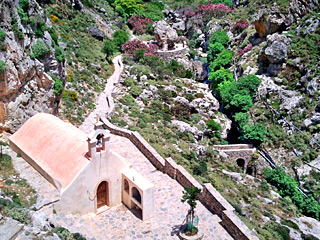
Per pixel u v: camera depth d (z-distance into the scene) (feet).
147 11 368.07
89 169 92.84
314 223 147.64
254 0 357.82
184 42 317.42
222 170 175.73
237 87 235.61
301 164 200.13
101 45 265.75
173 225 96.02
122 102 199.00
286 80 239.71
